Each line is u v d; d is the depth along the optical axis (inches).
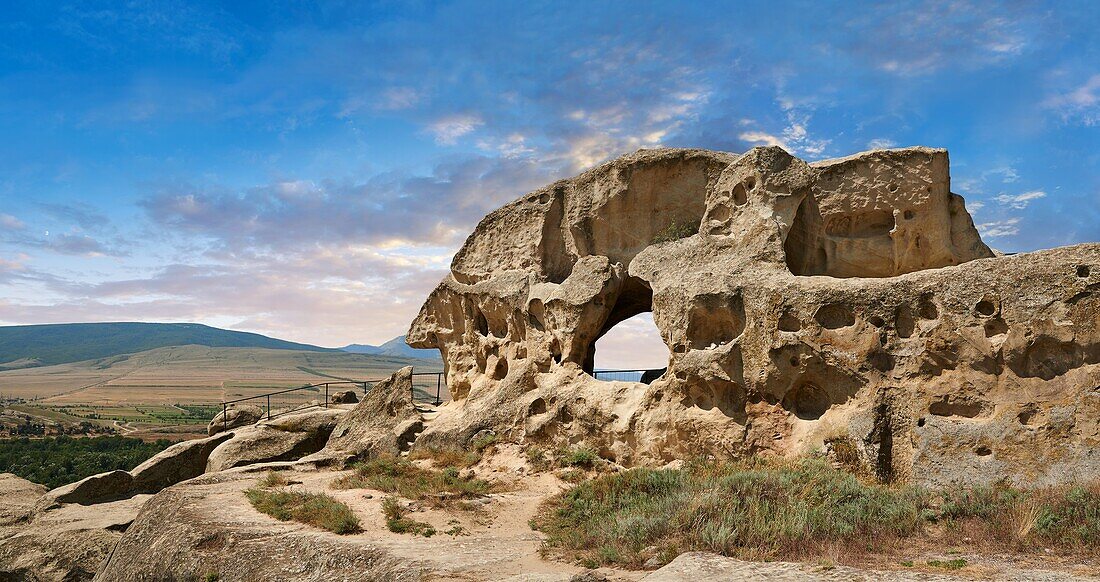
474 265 944.3
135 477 964.6
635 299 901.2
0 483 989.2
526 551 482.9
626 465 730.2
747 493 501.7
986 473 535.5
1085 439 515.8
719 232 740.0
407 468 768.3
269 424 1045.2
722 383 671.8
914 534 439.5
